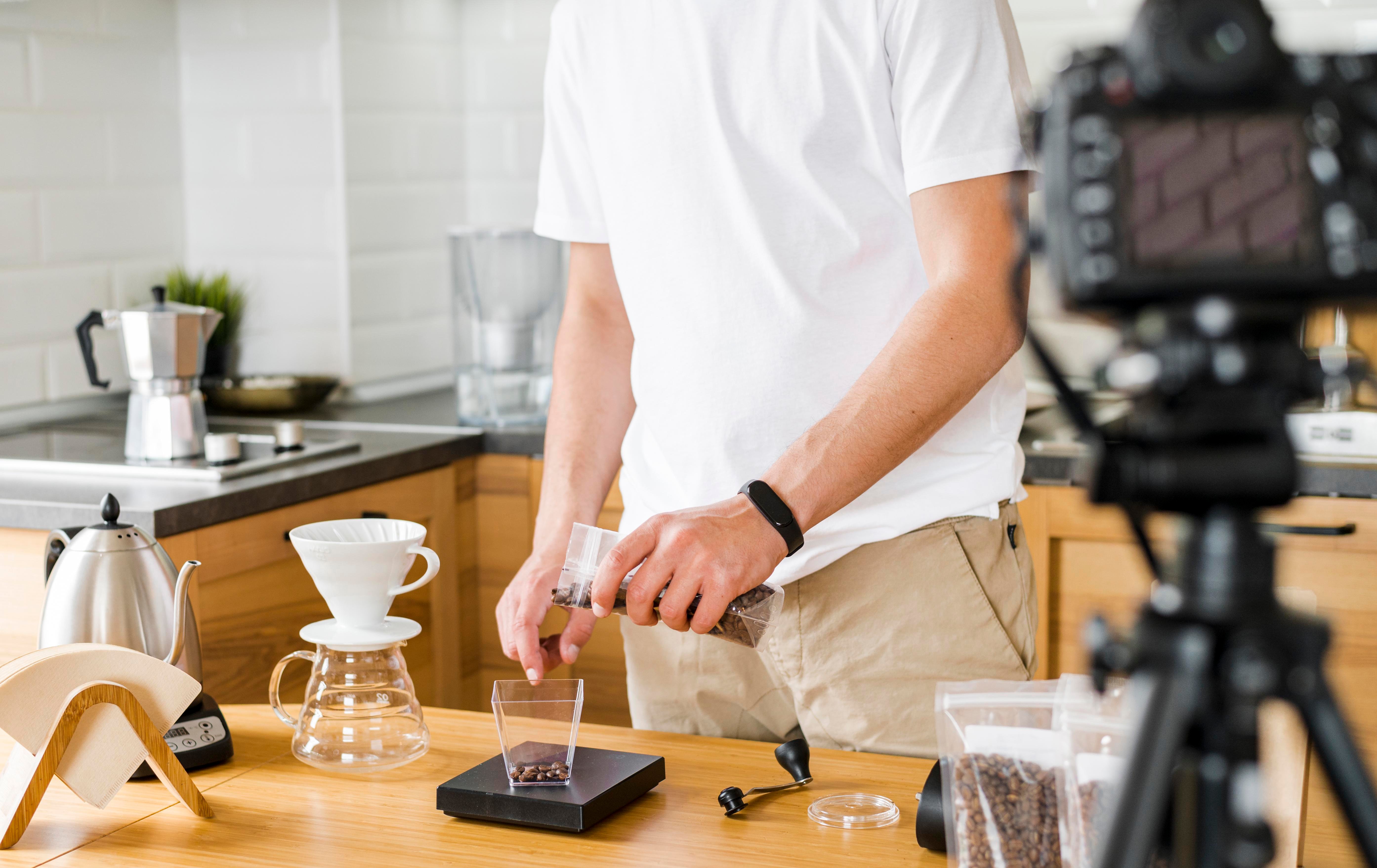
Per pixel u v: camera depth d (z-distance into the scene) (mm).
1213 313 446
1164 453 457
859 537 1224
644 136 1263
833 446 1052
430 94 2797
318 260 2619
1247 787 466
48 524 1698
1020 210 563
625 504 1405
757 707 1343
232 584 1804
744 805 978
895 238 1204
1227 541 460
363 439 2258
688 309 1248
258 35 2582
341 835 937
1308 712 453
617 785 969
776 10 1189
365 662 1078
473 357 2396
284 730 1191
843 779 1038
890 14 1141
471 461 2354
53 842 934
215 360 2578
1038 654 2027
